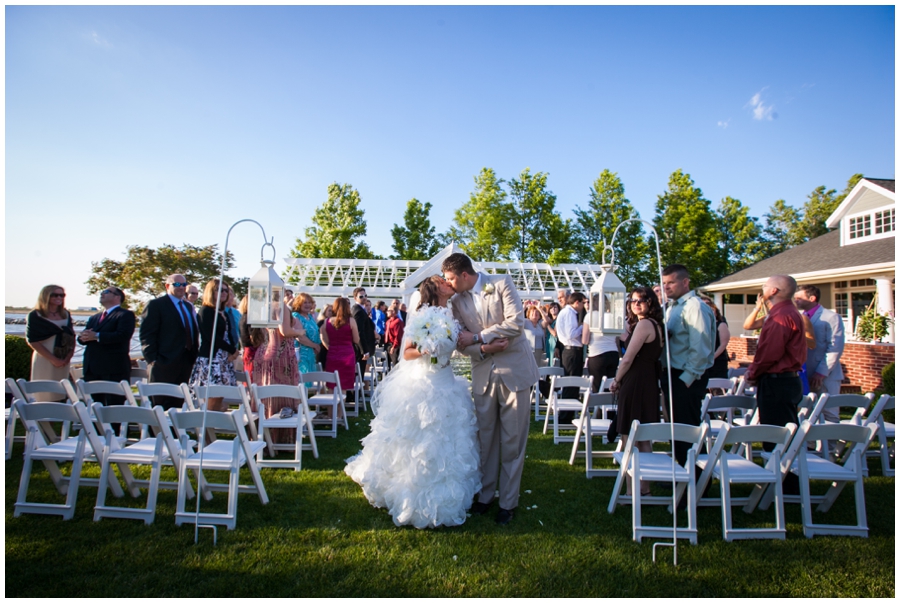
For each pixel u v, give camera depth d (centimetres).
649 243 2534
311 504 389
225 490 402
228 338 556
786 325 382
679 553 315
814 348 536
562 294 862
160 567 291
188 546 317
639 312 393
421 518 342
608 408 544
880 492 427
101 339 545
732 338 1434
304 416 507
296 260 1931
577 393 710
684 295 398
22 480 357
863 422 452
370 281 1862
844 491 429
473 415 380
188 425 349
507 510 363
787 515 382
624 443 451
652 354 394
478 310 393
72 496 353
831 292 1498
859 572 293
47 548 310
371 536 334
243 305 538
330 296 1838
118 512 351
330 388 678
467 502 363
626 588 275
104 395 536
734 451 432
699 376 382
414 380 364
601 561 304
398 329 942
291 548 316
